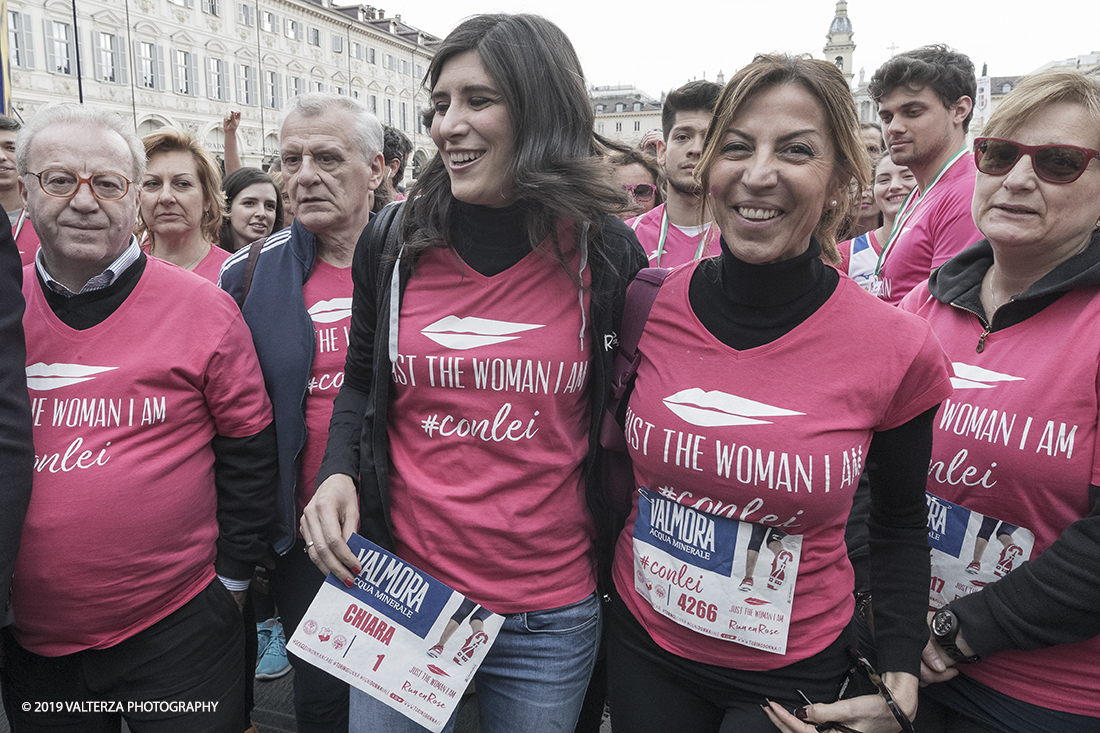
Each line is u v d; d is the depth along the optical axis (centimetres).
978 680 140
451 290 144
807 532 130
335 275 207
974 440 141
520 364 138
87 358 155
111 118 159
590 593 155
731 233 128
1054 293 137
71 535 149
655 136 476
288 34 3481
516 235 143
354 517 146
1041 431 133
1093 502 128
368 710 149
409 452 150
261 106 3325
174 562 161
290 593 202
